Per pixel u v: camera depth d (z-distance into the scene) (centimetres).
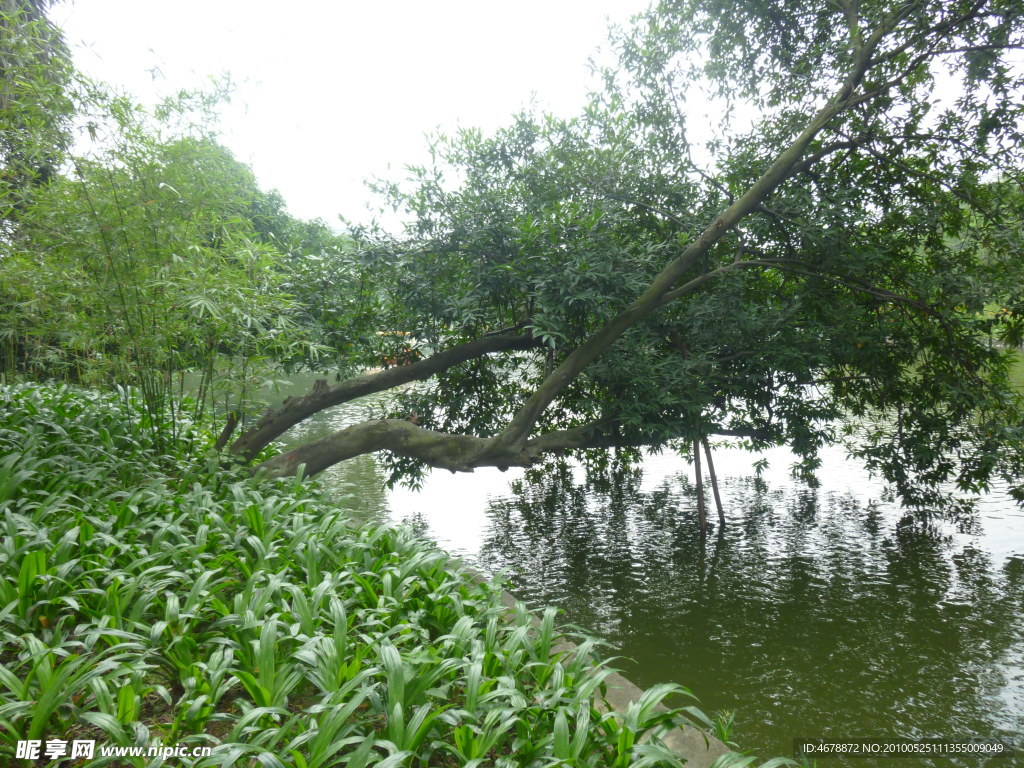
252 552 394
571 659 327
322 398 798
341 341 878
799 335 868
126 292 540
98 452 514
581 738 228
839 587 798
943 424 879
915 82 885
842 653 635
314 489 572
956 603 739
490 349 865
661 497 1253
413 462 974
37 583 303
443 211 821
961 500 966
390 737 226
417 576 378
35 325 657
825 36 924
